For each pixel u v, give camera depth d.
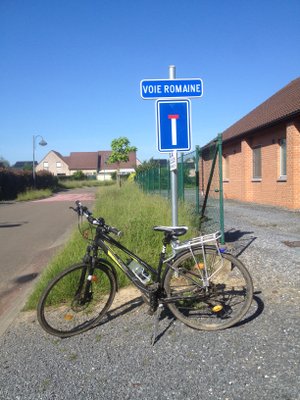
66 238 10.76
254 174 18.30
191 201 10.03
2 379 3.30
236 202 18.58
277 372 3.16
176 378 3.16
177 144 5.52
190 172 10.08
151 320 4.27
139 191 19.84
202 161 9.20
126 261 4.19
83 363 3.49
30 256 8.62
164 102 5.48
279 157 15.30
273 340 3.68
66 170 102.62
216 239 4.05
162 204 9.84
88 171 101.62
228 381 3.08
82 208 4.30
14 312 4.91
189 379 3.14
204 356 3.47
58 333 4.02
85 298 4.30
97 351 3.69
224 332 3.91
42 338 4.04
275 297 4.74
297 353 3.43
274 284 5.21
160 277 4.06
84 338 3.98
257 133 17.36
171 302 4.02
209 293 4.04
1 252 9.18
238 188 20.11
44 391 3.10
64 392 3.07
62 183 57.97
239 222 11.02
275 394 2.89
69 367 3.43
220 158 7.15
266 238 8.30
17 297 5.77
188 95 5.48
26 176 38.12
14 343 3.97
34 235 11.59
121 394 3.00
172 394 2.96
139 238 6.20
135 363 3.43
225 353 3.50
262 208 14.81
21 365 3.51
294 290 4.96
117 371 3.32
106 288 4.69
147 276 4.08
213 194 8.16
